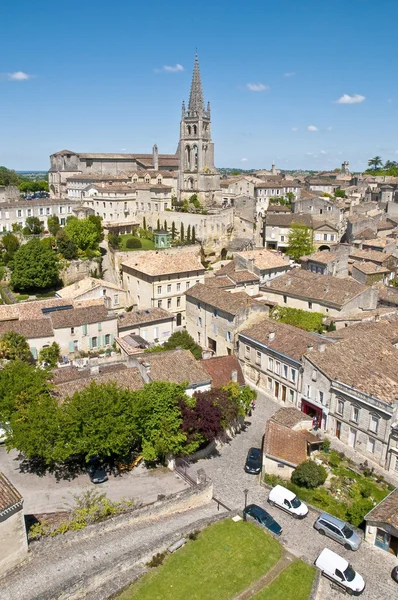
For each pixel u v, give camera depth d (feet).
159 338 254.68
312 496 139.23
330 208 449.89
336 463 154.40
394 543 117.91
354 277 315.99
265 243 455.63
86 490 135.74
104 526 115.03
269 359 203.51
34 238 349.41
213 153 517.96
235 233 456.45
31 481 139.13
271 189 591.78
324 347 181.47
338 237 419.54
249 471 153.17
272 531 119.34
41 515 120.16
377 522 119.03
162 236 402.52
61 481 139.85
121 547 109.70
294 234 413.39
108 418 134.00
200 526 116.88
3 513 97.45
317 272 321.32
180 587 98.63
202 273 307.99
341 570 106.73
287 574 104.63
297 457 149.38
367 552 118.93
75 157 583.17
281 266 320.29
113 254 370.94
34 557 105.19
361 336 192.03
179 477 145.38
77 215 422.82
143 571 101.86
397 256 353.51
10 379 153.28
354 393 159.94
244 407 173.17
